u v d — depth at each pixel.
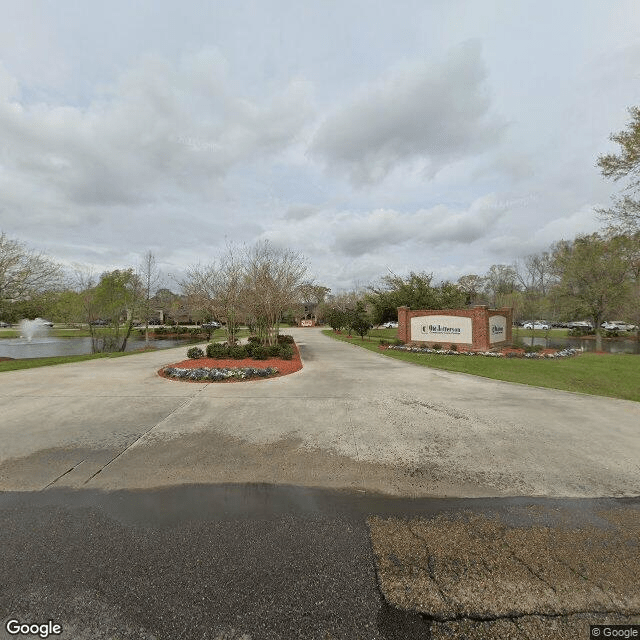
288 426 4.97
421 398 6.71
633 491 3.14
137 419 5.29
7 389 7.41
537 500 2.98
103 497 3.01
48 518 2.67
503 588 2.00
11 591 1.94
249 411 5.75
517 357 14.60
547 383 8.54
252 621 1.78
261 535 2.47
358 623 1.78
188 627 1.74
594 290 19.56
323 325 57.00
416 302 23.22
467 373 9.81
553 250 35.28
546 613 1.84
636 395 7.66
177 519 2.67
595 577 2.07
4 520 2.64
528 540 2.42
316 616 1.82
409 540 2.43
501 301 43.31
